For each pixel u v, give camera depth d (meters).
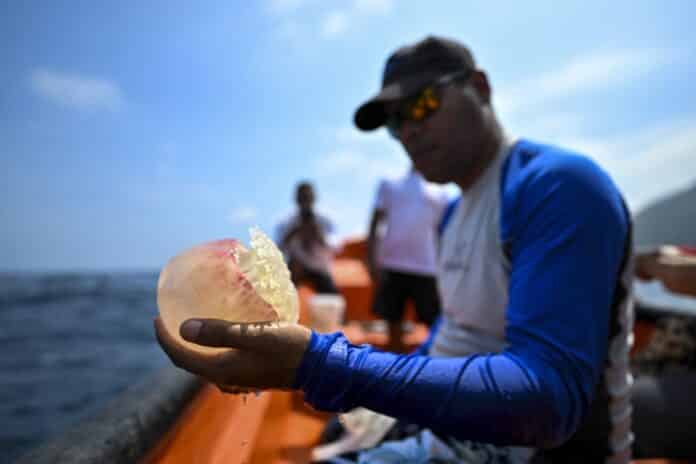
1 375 14.98
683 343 1.57
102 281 100.44
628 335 1.01
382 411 0.70
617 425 0.99
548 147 1.05
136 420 0.83
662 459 1.28
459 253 1.20
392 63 1.29
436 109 1.18
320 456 1.19
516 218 0.99
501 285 1.07
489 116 1.21
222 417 1.13
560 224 0.85
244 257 0.65
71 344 21.41
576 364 0.74
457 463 0.98
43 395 12.42
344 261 8.44
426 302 3.77
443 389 0.68
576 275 0.80
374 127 1.46
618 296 0.97
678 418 1.30
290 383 0.65
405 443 1.06
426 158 1.23
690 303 2.64
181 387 1.13
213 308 0.60
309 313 2.93
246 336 0.58
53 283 89.00
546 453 1.00
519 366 0.72
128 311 36.75
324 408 0.68
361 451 1.11
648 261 1.72
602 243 0.83
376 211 3.97
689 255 1.65
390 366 0.69
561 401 0.70
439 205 3.72
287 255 5.34
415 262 3.74
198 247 0.66
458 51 1.21
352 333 3.88
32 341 22.36
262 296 0.63
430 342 1.48
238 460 0.92
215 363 0.62
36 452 0.64
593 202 0.85
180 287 0.61
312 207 5.30
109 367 16.17
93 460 0.64
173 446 0.89
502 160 1.16
